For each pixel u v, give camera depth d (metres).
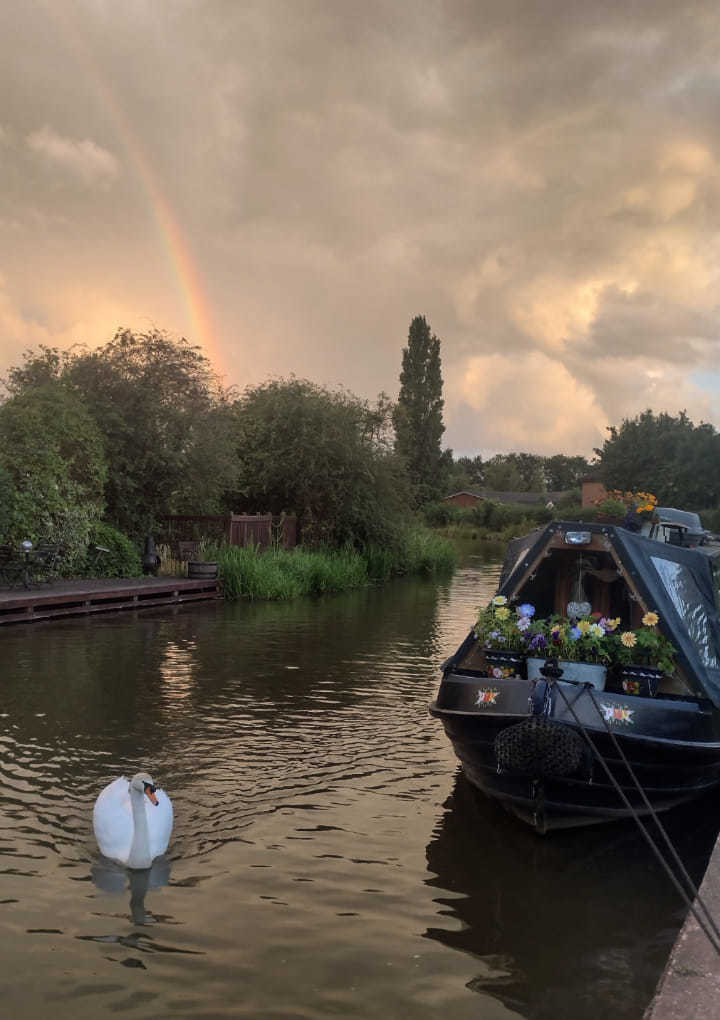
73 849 6.27
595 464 72.00
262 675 12.38
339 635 16.30
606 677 7.25
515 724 6.66
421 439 74.31
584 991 4.64
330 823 6.98
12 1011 4.32
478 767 7.35
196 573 21.98
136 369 24.22
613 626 7.27
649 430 66.50
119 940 5.04
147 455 23.59
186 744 8.91
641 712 6.84
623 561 7.59
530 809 6.96
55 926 5.17
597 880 6.07
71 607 18.05
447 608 21.30
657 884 6.04
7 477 19.38
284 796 7.54
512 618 7.69
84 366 23.48
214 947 4.99
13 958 4.81
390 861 6.29
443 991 4.61
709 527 52.66
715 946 4.16
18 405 21.23
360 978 4.72
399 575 32.12
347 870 6.11
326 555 27.41
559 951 5.06
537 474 168.25
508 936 5.23
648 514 11.65
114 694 10.91
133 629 16.36
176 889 5.70
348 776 8.13
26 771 7.91
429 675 12.70
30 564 19.33
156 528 24.92
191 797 7.41
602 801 6.86
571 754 6.44
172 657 13.52
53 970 4.70
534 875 6.13
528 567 7.93
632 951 5.08
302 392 30.27
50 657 13.25
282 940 5.09
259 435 29.55
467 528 71.06
